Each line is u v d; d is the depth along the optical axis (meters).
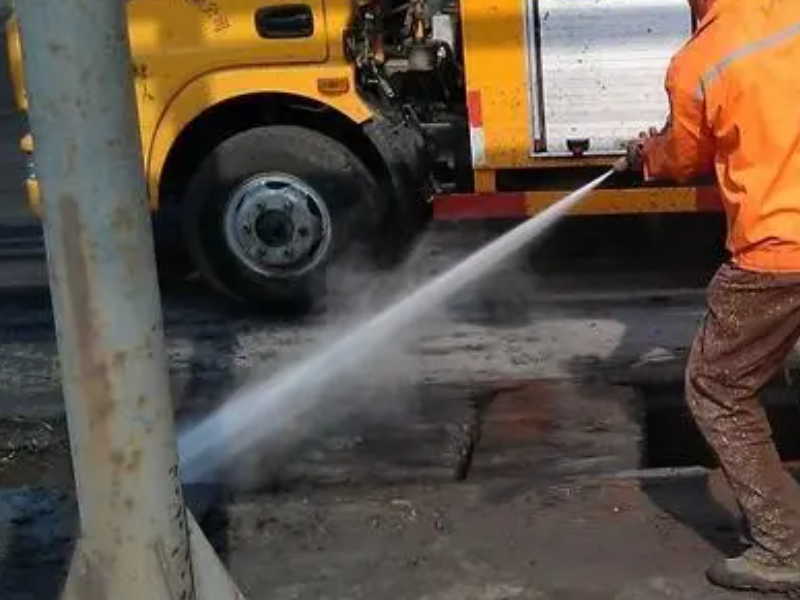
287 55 6.90
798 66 3.82
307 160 6.99
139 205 3.37
